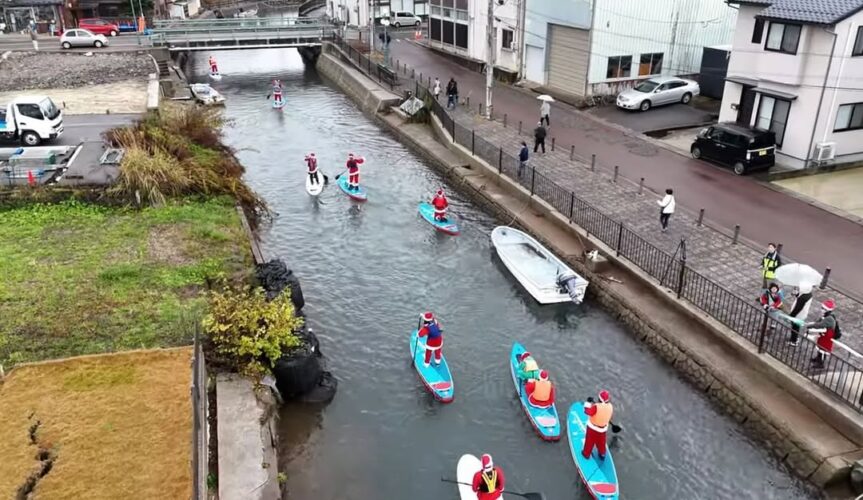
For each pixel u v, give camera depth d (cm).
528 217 2322
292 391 1475
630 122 3272
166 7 6875
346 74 4650
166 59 4753
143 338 1482
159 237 1991
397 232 2366
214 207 2255
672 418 1455
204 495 1052
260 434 1259
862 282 1762
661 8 3525
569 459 1348
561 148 2880
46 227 2031
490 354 1681
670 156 2775
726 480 1295
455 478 1298
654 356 1659
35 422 1211
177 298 1655
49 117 2670
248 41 5191
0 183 2195
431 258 2170
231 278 1770
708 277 1795
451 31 4881
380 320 1823
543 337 1750
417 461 1341
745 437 1392
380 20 6488
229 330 1434
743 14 2717
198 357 1297
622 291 1817
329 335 1752
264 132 3612
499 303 1908
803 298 1481
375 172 2978
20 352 1419
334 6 7544
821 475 1240
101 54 4612
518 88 4009
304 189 2769
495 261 2147
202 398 1272
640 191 2373
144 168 2230
